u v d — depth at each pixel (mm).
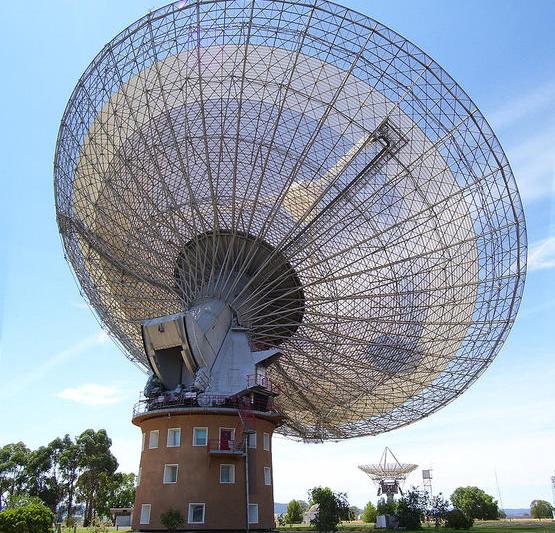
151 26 36750
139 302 45188
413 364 43281
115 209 41219
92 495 101125
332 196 39688
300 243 41594
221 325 41125
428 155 37469
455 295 39812
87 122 39656
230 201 41500
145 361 49500
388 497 91750
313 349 44875
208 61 36281
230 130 38344
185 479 36781
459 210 37812
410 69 35750
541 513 168375
